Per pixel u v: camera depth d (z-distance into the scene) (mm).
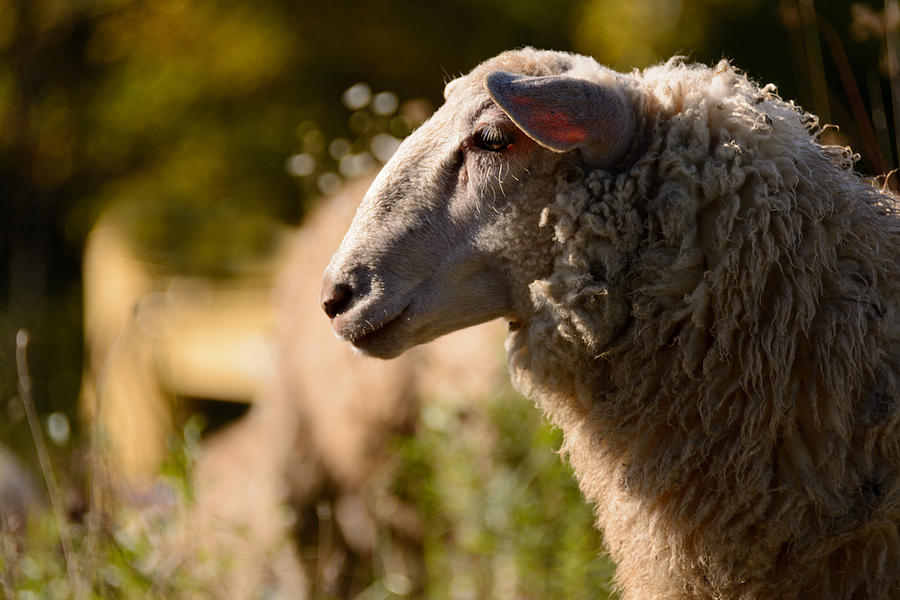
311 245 8477
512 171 3770
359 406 7508
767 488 3564
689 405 3643
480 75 3922
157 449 8000
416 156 3943
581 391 3867
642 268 3633
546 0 14055
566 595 5105
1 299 15586
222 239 12984
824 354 3527
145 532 4980
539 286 3754
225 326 10805
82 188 17047
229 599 5258
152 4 16359
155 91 16500
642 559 3949
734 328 3580
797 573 3623
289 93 15930
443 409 5902
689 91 3715
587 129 3574
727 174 3557
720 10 13062
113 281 11859
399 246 3898
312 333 8133
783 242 3553
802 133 3801
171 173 16688
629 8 13336
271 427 8422
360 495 7551
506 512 5379
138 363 8297
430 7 15203
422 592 6543
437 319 3936
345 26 15297
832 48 6031
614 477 3898
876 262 3643
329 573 6793
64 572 4797
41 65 16672
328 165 9414
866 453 3527
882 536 3559
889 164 5520
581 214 3654
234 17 16062
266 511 7473
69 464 5727
